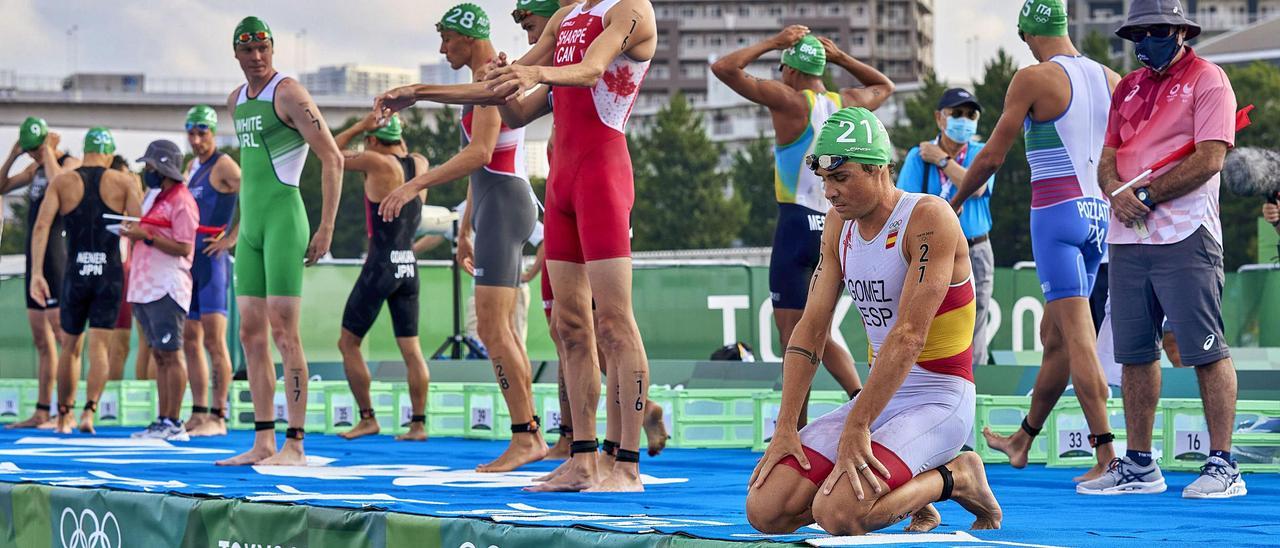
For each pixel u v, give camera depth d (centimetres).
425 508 405
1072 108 583
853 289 388
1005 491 552
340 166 675
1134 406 546
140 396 1181
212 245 899
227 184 996
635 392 534
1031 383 824
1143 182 539
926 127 5694
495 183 643
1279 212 677
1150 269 541
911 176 888
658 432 751
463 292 1545
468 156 609
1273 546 350
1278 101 4728
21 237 6469
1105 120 590
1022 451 666
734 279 1527
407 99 496
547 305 707
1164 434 655
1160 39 535
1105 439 582
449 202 5669
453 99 499
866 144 371
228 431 1088
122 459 720
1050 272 591
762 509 373
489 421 950
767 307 1520
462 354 1377
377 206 952
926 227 372
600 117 532
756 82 661
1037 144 593
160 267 938
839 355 709
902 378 364
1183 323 532
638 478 537
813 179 671
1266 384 721
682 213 6081
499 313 641
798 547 306
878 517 366
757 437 810
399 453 799
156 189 1052
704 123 8900
